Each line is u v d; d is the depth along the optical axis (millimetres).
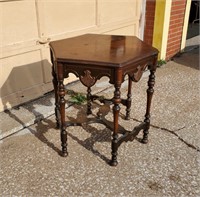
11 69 2834
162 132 2564
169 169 2092
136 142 2404
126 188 1914
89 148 2332
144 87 3574
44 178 2004
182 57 4965
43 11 2930
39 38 2988
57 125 2590
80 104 3090
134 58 1835
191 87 3621
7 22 2656
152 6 4188
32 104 3037
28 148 2342
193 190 1900
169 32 4484
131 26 4297
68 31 3299
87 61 1785
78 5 3301
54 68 2152
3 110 2877
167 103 3145
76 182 1964
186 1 4703
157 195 1858
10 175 2037
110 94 3365
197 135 2525
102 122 2617
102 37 2422
